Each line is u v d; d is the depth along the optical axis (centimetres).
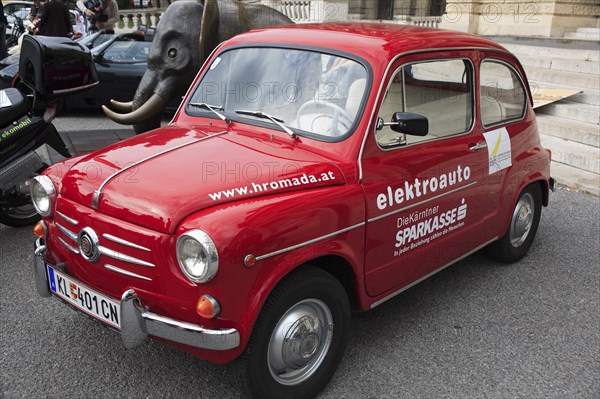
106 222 272
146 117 593
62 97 508
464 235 396
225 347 255
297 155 309
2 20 1154
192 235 243
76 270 297
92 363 331
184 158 299
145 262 262
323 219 284
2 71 992
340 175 302
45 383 313
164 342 274
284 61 357
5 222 514
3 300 399
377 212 315
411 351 355
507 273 469
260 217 259
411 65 341
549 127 834
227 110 364
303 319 289
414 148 342
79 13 1569
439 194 360
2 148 481
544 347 365
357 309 330
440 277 460
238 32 606
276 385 287
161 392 308
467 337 373
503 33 1455
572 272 473
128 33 1060
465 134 384
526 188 466
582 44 1205
